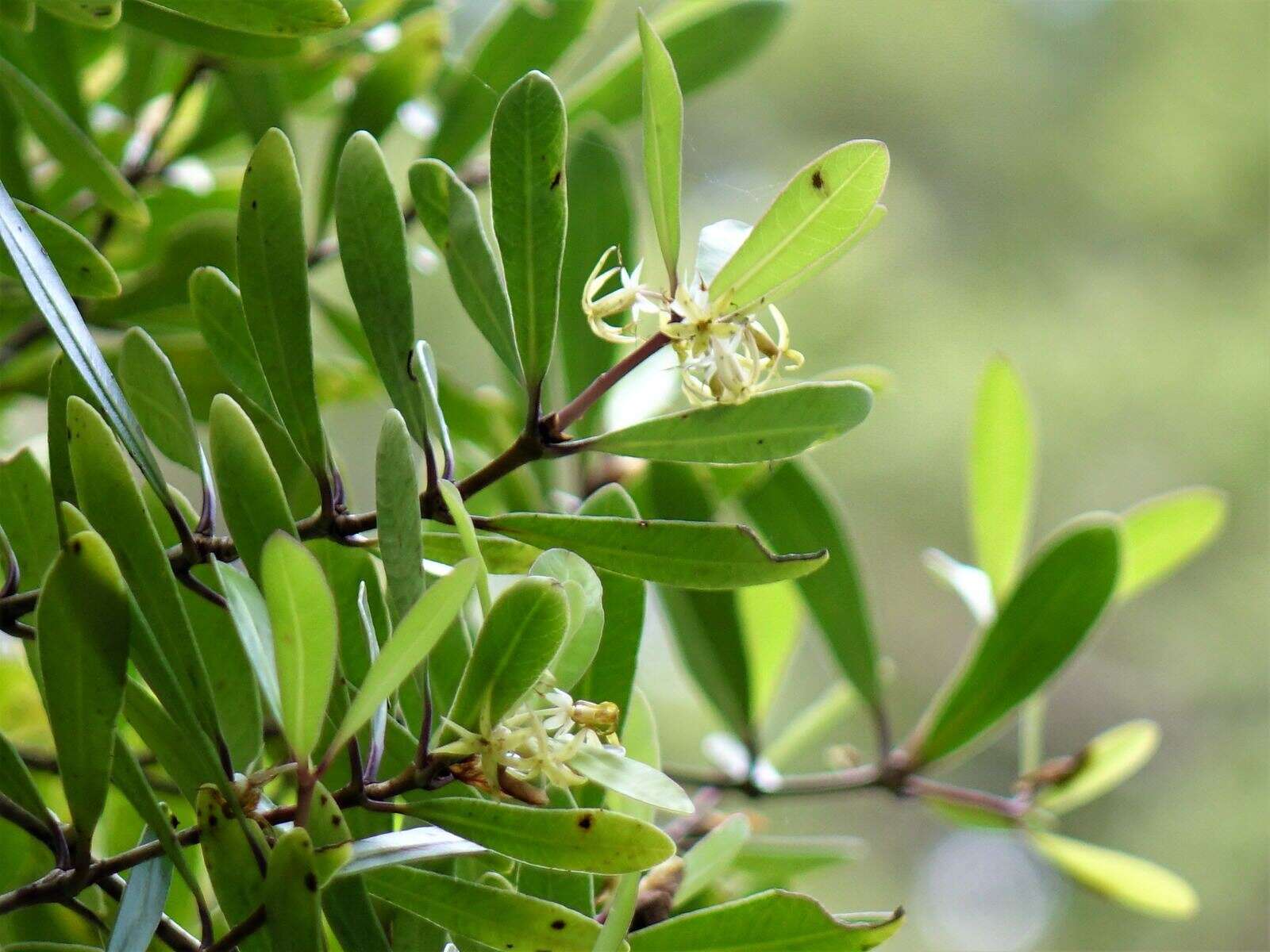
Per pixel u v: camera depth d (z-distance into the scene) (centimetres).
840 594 82
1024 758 86
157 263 75
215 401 62
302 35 65
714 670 81
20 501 66
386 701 62
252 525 62
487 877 64
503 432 81
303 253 63
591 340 79
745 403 63
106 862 61
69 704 60
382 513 61
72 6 65
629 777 61
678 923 63
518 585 60
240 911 60
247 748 65
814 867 79
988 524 84
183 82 77
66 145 69
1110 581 80
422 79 79
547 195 63
